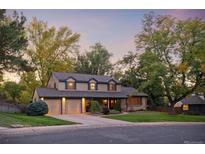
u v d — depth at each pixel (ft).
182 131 69.36
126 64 161.79
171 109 127.54
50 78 133.59
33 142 49.60
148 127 76.69
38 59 152.76
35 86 149.79
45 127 68.44
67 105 122.42
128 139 54.60
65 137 55.36
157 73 115.65
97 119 93.04
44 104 100.73
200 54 112.68
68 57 158.10
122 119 94.12
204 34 115.55
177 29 118.83
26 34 145.59
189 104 160.04
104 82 137.90
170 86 122.31
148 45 125.59
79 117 100.32
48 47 153.07
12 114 96.32
